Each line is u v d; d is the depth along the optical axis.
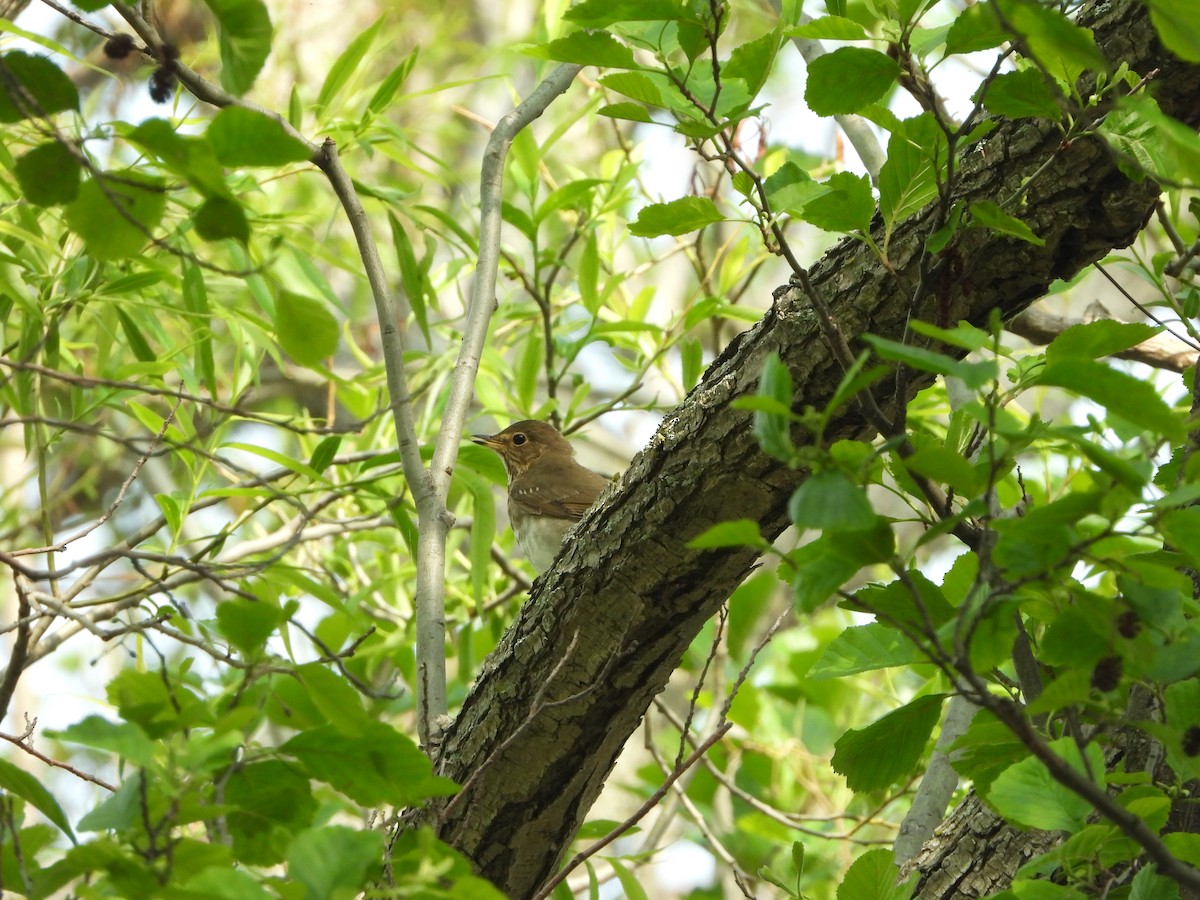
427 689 9.31
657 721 19.34
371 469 12.34
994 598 5.01
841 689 15.41
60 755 15.96
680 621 8.60
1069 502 4.79
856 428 8.09
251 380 11.84
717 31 6.11
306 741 5.88
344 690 5.79
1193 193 10.27
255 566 8.95
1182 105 7.16
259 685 6.97
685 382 13.30
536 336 14.30
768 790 15.62
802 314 7.90
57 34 16.92
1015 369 7.19
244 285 12.73
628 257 20.20
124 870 5.03
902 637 7.15
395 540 14.23
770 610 17.78
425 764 5.90
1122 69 6.37
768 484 8.08
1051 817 5.84
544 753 8.90
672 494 8.24
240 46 5.49
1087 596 5.06
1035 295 7.80
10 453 17.91
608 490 8.78
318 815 7.27
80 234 5.56
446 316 19.80
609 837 7.83
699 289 14.79
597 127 19.06
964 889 8.16
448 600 15.31
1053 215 7.41
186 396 6.98
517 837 9.20
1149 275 9.27
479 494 11.27
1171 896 5.85
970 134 6.62
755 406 4.56
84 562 6.96
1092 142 7.18
